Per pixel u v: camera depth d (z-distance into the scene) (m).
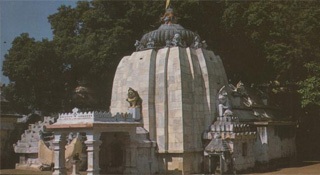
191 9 44.31
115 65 45.12
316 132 47.12
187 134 30.83
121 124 28.31
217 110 33.00
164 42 34.91
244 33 43.78
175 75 31.91
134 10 44.78
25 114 48.88
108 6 47.81
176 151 30.41
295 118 45.84
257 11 40.72
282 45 39.03
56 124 28.23
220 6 45.50
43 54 43.41
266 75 45.75
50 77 45.06
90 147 25.83
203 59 33.84
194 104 32.22
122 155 31.27
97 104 48.34
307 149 47.00
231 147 30.59
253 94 41.91
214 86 33.69
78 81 48.56
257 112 38.53
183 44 34.56
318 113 46.38
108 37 44.47
